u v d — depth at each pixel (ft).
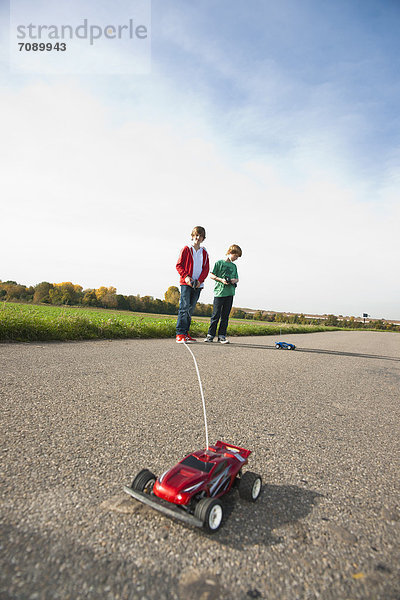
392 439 10.85
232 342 39.32
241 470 7.78
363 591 4.50
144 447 8.49
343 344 52.75
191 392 14.32
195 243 29.43
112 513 5.75
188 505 5.86
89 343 27.53
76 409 10.85
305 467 8.30
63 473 6.91
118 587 4.21
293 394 15.78
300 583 4.58
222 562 4.85
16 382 13.35
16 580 4.16
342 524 6.03
